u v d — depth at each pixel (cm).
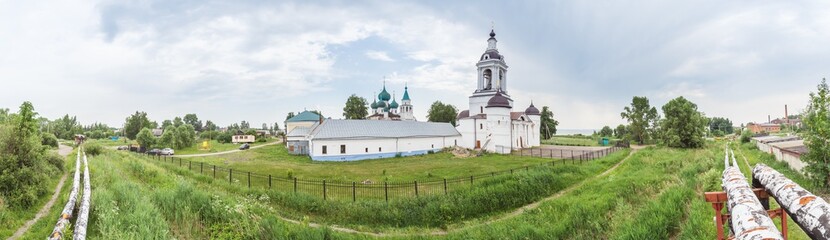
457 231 1209
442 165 3114
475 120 4831
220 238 950
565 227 1062
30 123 1268
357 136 3878
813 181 1239
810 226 371
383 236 1168
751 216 401
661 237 855
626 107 6638
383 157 4022
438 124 5069
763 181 578
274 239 966
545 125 8188
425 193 1558
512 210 1484
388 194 1619
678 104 3731
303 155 4206
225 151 5125
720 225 569
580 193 1616
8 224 933
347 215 1334
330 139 3719
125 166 1980
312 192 1650
